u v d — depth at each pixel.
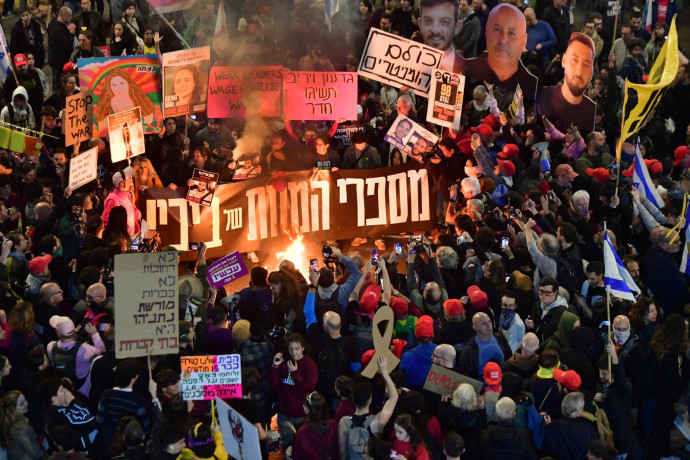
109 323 10.25
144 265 9.31
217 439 8.90
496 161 14.46
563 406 8.90
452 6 14.04
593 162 14.66
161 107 14.04
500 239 12.53
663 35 18.14
